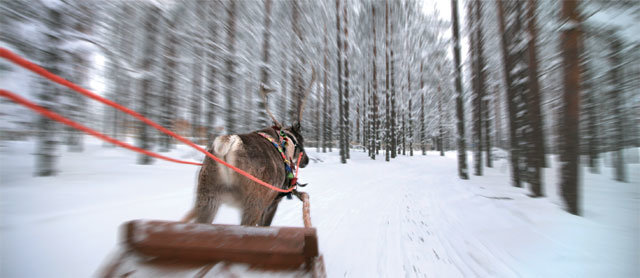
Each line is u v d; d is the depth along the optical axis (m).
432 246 3.97
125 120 13.50
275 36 14.65
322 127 25.52
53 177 6.50
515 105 9.20
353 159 23.14
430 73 29.27
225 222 4.80
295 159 3.70
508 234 4.42
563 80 5.44
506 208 6.11
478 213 5.93
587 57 6.73
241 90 13.53
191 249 1.69
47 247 3.08
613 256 3.46
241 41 13.06
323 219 5.33
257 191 2.58
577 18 5.14
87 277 2.56
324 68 20.64
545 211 5.61
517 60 8.52
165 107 11.29
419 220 5.45
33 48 5.97
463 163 12.26
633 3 4.92
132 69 9.53
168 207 5.25
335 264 3.29
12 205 4.33
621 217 5.08
